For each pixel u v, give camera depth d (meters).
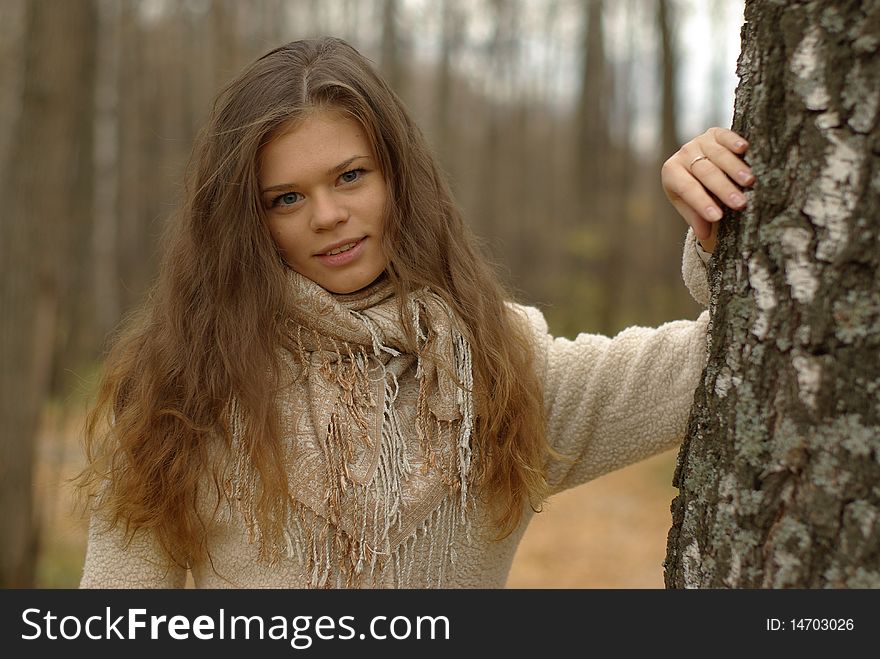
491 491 1.80
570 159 22.97
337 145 1.68
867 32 1.24
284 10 18.81
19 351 4.93
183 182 1.98
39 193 4.91
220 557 1.82
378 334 1.75
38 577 5.38
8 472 4.95
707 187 1.44
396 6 20.30
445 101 22.50
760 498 1.34
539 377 1.91
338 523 1.67
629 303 18.00
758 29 1.38
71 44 4.93
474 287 1.86
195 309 1.82
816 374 1.28
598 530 7.42
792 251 1.32
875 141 1.23
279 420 1.72
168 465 1.79
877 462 1.22
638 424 1.85
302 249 1.74
